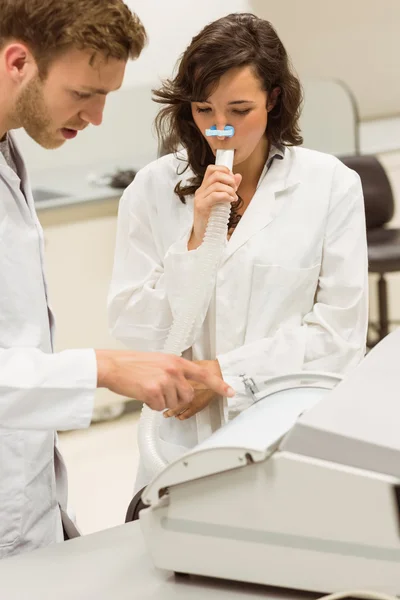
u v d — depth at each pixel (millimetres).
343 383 1012
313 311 1559
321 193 1559
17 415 1148
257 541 956
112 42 1104
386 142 4254
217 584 1018
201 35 1407
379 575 899
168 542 1007
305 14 4676
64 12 1088
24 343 1332
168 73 4129
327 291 1557
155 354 1156
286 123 1541
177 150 1597
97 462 3205
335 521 907
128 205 1646
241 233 1545
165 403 1140
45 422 1149
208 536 982
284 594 984
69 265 3352
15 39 1137
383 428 901
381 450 876
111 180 3604
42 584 1055
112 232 3434
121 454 3262
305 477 909
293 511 926
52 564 1104
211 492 966
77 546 1154
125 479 3062
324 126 4031
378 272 3357
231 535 969
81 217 3340
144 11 4035
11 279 1326
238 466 936
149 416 1409
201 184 1494
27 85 1161
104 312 3473
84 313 3426
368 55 4898
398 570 888
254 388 1457
